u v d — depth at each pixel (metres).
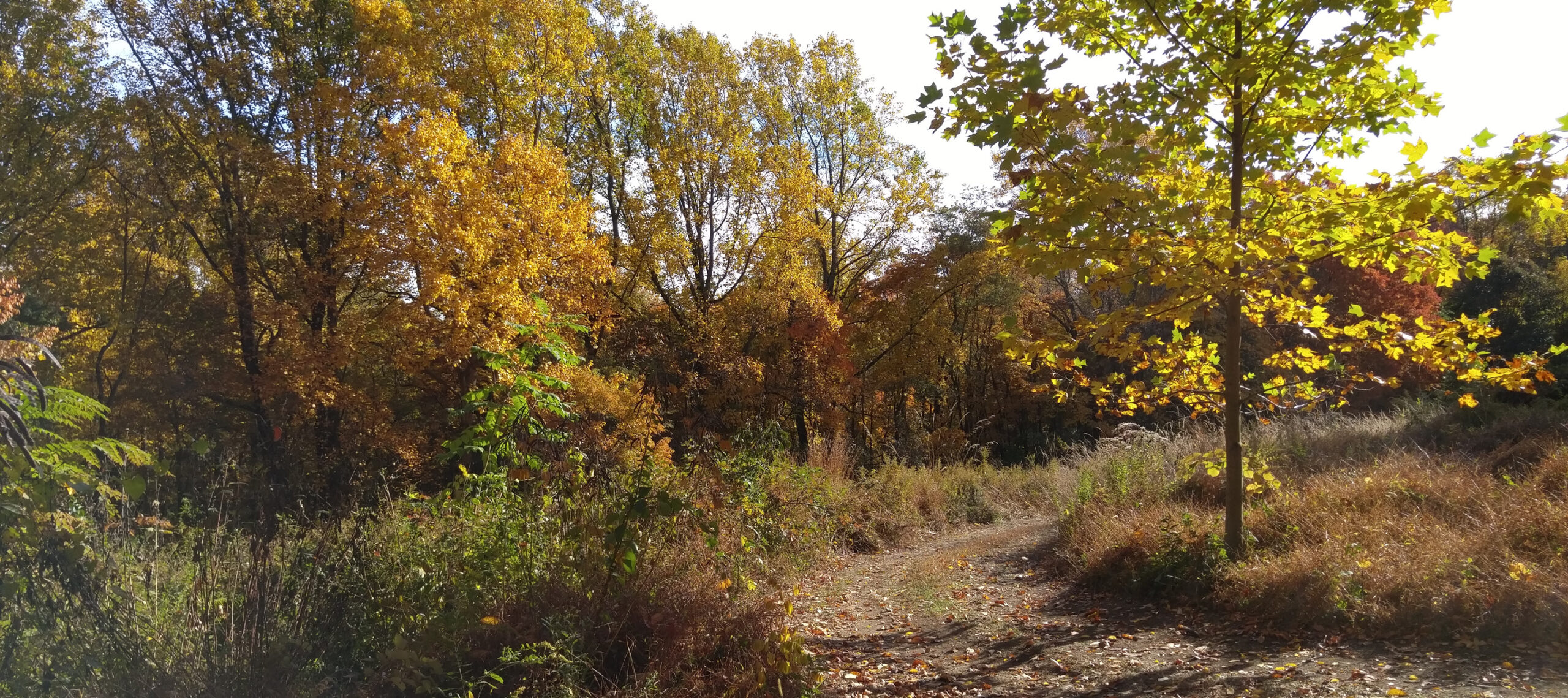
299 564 4.77
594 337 23.95
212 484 5.05
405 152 17.56
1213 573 6.43
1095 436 31.70
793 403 26.34
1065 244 5.49
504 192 18.69
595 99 26.11
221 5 21.83
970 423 35.81
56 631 3.85
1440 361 6.12
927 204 30.20
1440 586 5.27
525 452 5.58
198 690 3.72
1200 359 7.27
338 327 20.66
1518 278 25.50
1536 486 6.88
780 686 4.31
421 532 5.40
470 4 21.09
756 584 6.19
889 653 5.93
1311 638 5.30
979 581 8.55
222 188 21.31
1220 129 6.34
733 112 26.95
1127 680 4.88
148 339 21.72
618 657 4.62
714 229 27.30
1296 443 11.01
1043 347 6.40
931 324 30.58
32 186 18.53
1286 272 5.96
